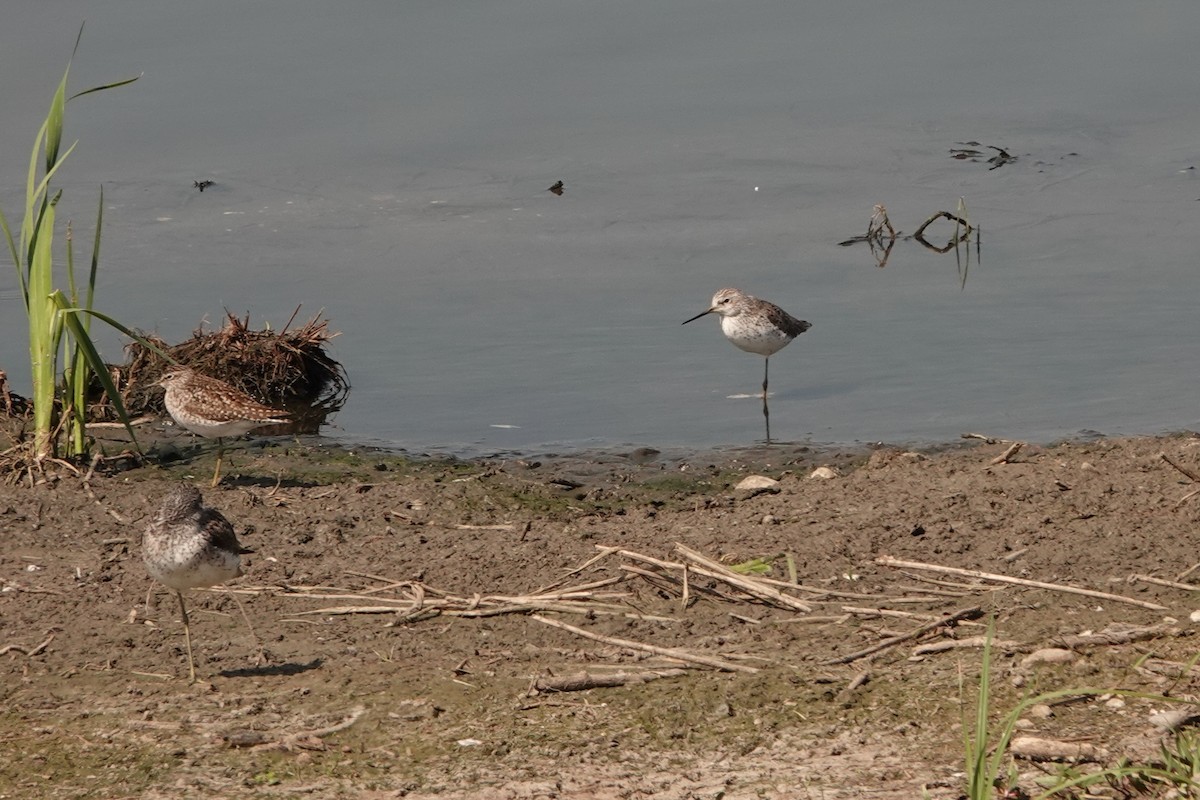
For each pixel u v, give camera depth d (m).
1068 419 16.64
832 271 22.38
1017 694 9.44
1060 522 12.60
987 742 8.52
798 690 9.65
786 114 29.28
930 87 30.23
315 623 11.02
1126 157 26.97
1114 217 24.12
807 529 12.76
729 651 10.34
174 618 11.13
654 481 15.19
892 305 20.98
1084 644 10.09
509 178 26.53
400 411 17.66
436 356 19.47
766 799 8.23
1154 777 8.00
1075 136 28.02
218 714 9.47
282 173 26.53
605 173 26.70
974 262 22.52
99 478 14.64
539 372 18.95
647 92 29.97
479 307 21.17
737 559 12.09
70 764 8.82
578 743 9.00
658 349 19.77
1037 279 21.70
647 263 22.84
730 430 16.91
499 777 8.57
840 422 17.00
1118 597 10.91
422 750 8.95
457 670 10.09
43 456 14.72
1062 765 8.46
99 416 17.41
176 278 21.97
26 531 13.09
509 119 28.73
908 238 23.61
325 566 12.27
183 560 9.70
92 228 23.94
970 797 7.74
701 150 27.72
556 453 16.17
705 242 23.66
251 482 15.04
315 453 16.06
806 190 25.78
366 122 28.42
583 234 24.03
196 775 8.65
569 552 12.45
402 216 24.81
